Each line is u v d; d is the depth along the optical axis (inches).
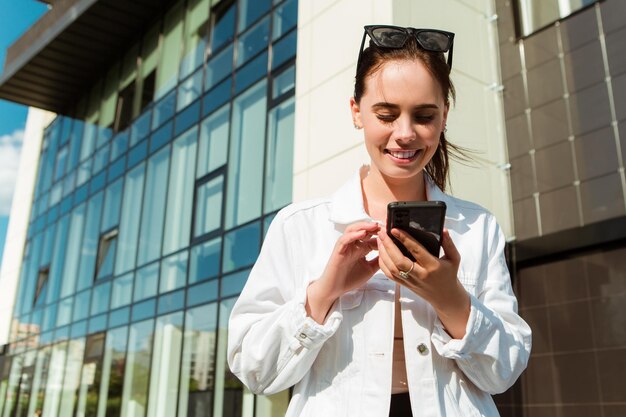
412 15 241.1
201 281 321.4
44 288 519.5
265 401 254.4
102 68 546.6
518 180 253.9
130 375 355.6
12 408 502.0
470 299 45.5
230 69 359.9
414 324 48.8
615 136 225.9
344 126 245.8
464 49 262.8
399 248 43.3
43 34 523.2
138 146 440.8
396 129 48.3
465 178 239.9
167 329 336.5
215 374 287.9
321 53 273.4
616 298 212.1
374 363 47.5
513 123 262.2
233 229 310.0
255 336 49.5
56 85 569.3
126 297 387.5
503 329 47.3
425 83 48.2
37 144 647.1
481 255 54.6
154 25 476.1
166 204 380.5
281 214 57.6
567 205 234.7
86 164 516.7
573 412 212.5
